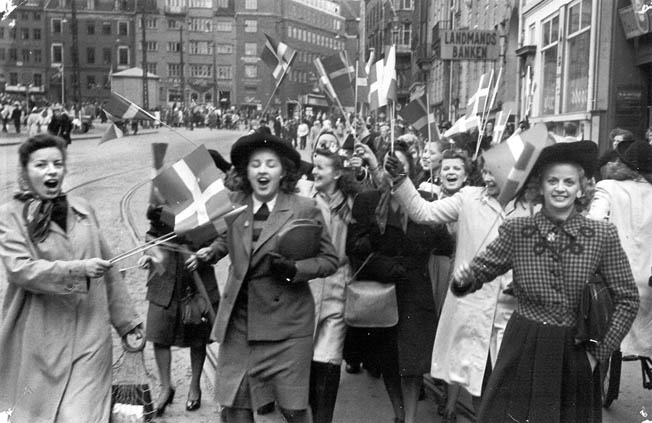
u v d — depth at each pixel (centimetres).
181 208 452
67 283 411
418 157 903
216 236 513
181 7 9456
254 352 455
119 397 462
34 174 429
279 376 452
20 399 416
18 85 7481
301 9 9006
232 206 451
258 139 468
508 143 477
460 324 498
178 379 641
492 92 810
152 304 559
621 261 386
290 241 455
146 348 713
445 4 4331
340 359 532
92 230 441
